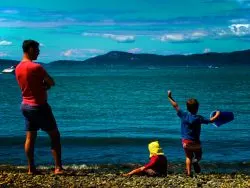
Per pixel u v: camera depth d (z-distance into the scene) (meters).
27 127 10.49
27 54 10.28
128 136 24.38
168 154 17.83
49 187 9.46
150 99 53.16
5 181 9.91
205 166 14.91
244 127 27.61
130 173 11.52
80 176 10.91
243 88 75.19
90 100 52.66
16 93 64.50
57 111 40.09
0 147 19.20
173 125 30.14
